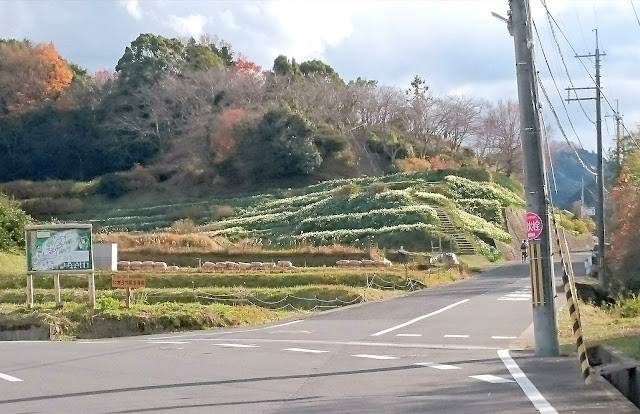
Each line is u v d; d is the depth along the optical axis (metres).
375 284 39.59
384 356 15.45
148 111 100.38
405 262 53.06
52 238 25.02
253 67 112.38
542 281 14.98
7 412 10.08
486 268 57.91
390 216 70.88
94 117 100.00
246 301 32.59
